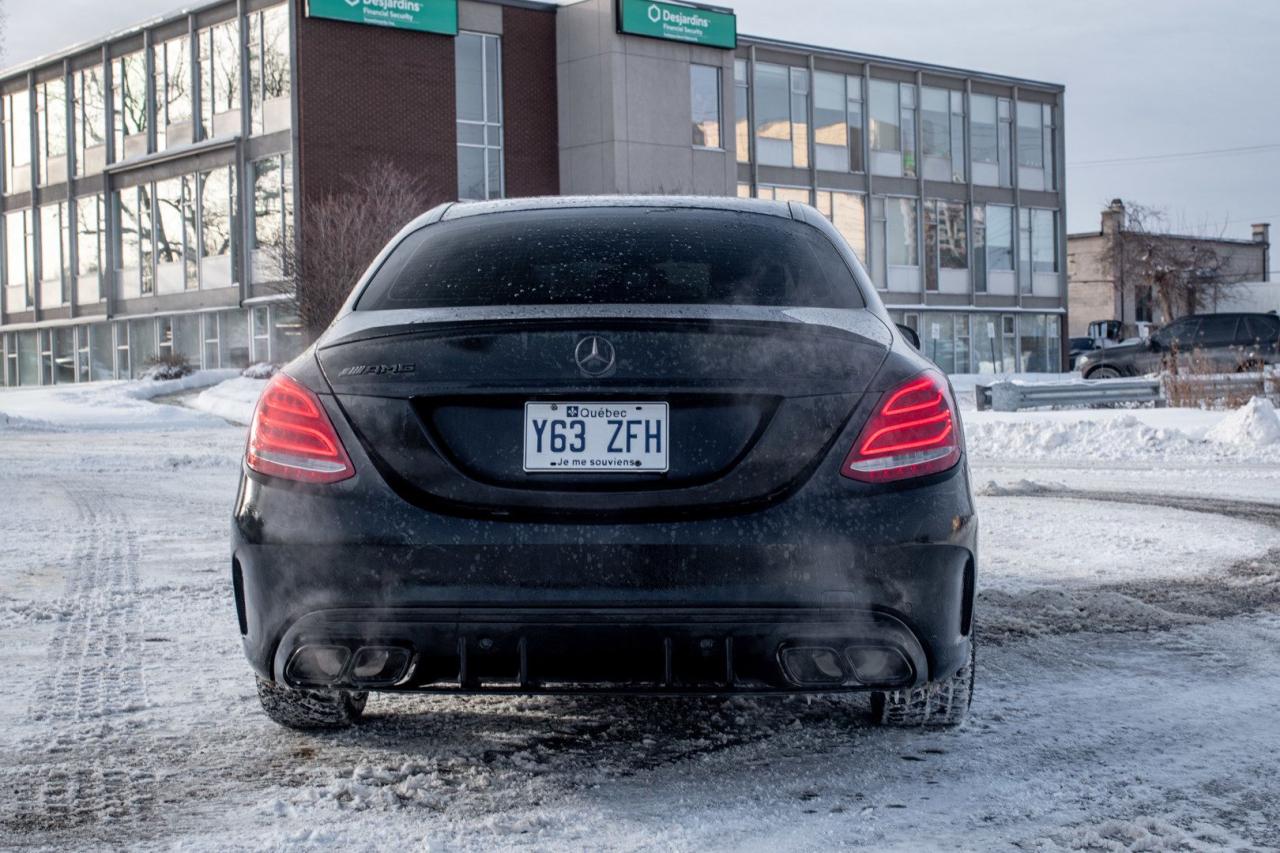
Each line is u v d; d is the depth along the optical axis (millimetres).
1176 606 5309
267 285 29922
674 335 2953
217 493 9977
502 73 34344
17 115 41219
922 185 43719
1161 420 15320
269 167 32406
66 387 29219
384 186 29656
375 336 3076
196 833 2830
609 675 2924
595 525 2859
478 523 2877
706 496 2877
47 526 7961
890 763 3291
